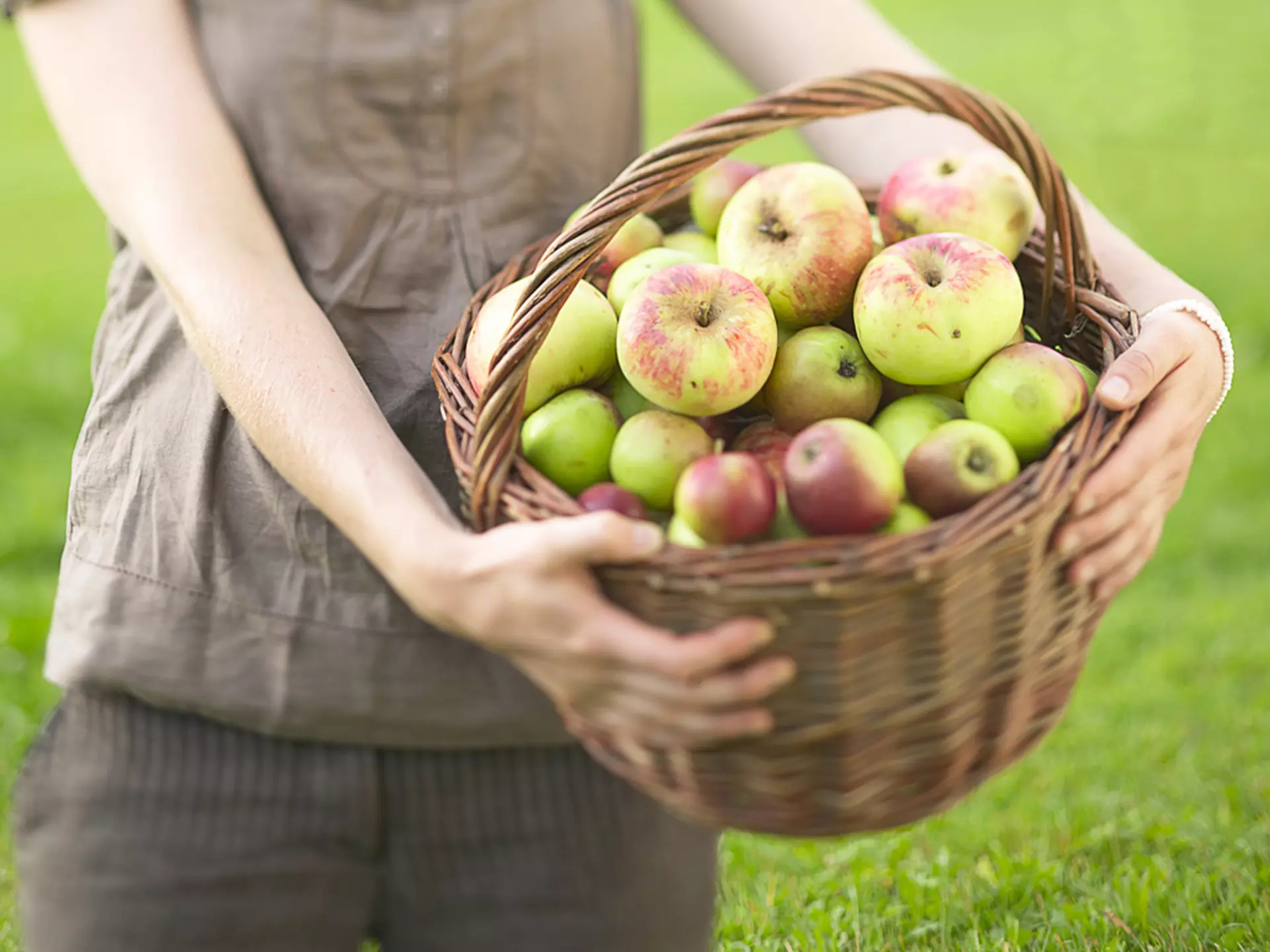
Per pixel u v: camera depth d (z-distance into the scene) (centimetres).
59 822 145
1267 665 319
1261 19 674
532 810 149
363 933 153
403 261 150
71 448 486
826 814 123
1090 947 206
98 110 141
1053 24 898
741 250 153
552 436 137
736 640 110
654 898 154
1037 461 138
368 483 122
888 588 111
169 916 141
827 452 125
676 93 895
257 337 129
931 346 138
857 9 181
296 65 147
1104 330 145
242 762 144
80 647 143
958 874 233
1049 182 143
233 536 141
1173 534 402
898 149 181
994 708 126
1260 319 566
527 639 116
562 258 121
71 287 652
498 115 153
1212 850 232
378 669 142
